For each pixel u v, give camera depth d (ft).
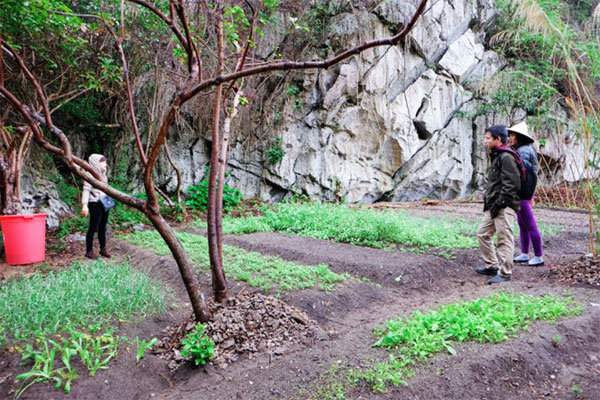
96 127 37.40
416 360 9.78
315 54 41.65
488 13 46.98
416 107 43.70
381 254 20.04
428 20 42.60
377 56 41.65
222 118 38.58
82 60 25.90
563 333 10.95
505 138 16.43
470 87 47.39
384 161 43.42
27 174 27.78
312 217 27.91
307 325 12.40
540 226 26.40
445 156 46.14
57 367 10.11
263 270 16.47
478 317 11.42
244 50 13.74
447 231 23.84
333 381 9.18
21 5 16.42
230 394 9.09
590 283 14.83
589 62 20.43
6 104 26.14
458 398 8.61
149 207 10.80
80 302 12.75
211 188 12.91
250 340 11.36
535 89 40.57
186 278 11.48
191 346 10.48
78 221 26.78
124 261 19.42
